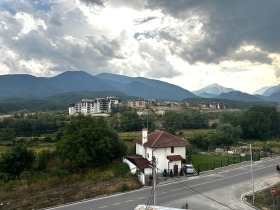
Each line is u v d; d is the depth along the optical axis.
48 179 53.47
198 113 155.38
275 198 49.25
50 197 47.88
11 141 91.50
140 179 58.00
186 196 50.56
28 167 57.56
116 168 61.84
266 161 82.25
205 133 111.81
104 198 49.38
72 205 45.94
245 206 46.22
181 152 65.00
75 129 63.41
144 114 154.38
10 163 55.88
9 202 45.00
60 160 63.66
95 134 62.06
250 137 131.12
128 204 46.09
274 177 63.75
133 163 60.91
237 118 131.00
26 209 43.81
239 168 72.62
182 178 61.94
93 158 62.56
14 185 50.50
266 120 128.75
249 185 57.75
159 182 58.84
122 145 69.50
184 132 120.44
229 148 98.19
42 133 112.25
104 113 196.50
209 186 56.75
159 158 62.28
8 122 115.75
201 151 93.88
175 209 31.38
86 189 51.81
